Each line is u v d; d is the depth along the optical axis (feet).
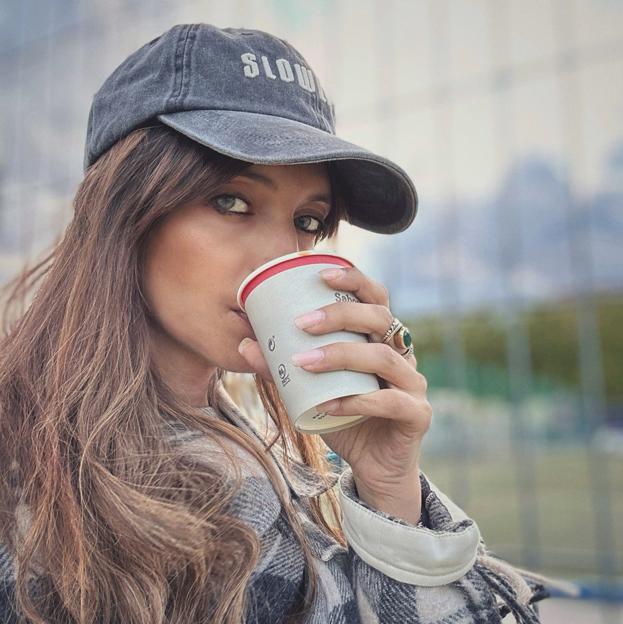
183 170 2.57
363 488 2.71
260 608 2.35
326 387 2.31
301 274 2.40
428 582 2.49
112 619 2.22
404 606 2.47
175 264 2.65
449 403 18.89
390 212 3.39
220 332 2.64
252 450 2.77
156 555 2.21
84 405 2.48
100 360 2.55
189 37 2.74
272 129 2.56
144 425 2.50
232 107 2.71
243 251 2.65
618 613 11.46
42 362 2.73
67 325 2.65
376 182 3.20
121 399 2.49
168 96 2.65
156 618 2.15
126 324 2.61
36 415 2.57
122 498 2.26
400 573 2.50
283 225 2.75
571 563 14.97
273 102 2.80
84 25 20.80
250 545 2.32
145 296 2.75
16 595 2.22
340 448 2.71
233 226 2.66
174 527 2.22
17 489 2.43
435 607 2.49
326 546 2.83
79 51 20.79
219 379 3.28
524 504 16.72
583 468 32.50
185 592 2.26
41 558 2.27
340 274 2.42
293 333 2.35
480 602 2.54
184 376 2.92
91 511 2.31
